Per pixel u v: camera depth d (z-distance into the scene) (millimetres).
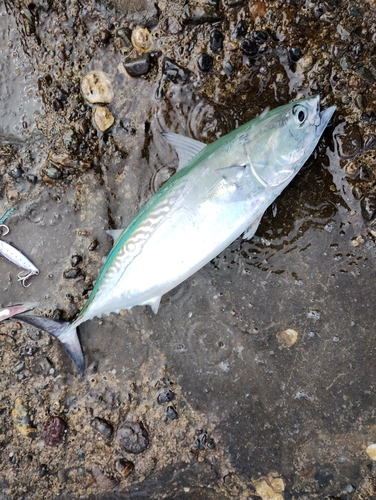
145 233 382
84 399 446
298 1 400
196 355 436
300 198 418
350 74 402
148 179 436
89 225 446
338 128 407
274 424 425
